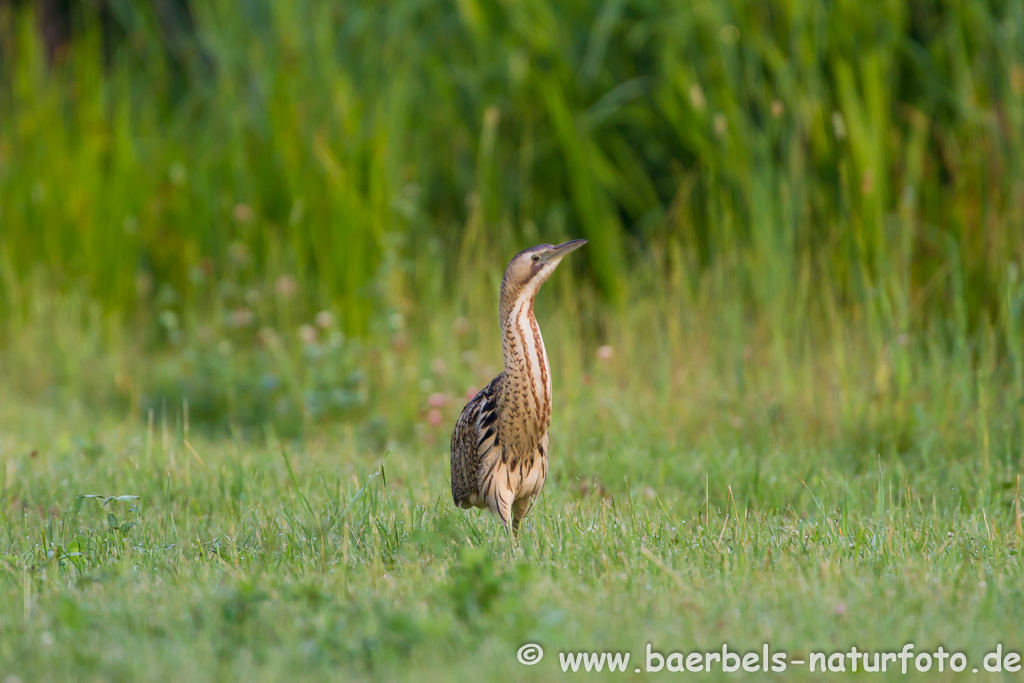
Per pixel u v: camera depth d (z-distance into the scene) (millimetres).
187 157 24672
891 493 12555
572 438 15891
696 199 21781
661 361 18375
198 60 26281
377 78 23891
